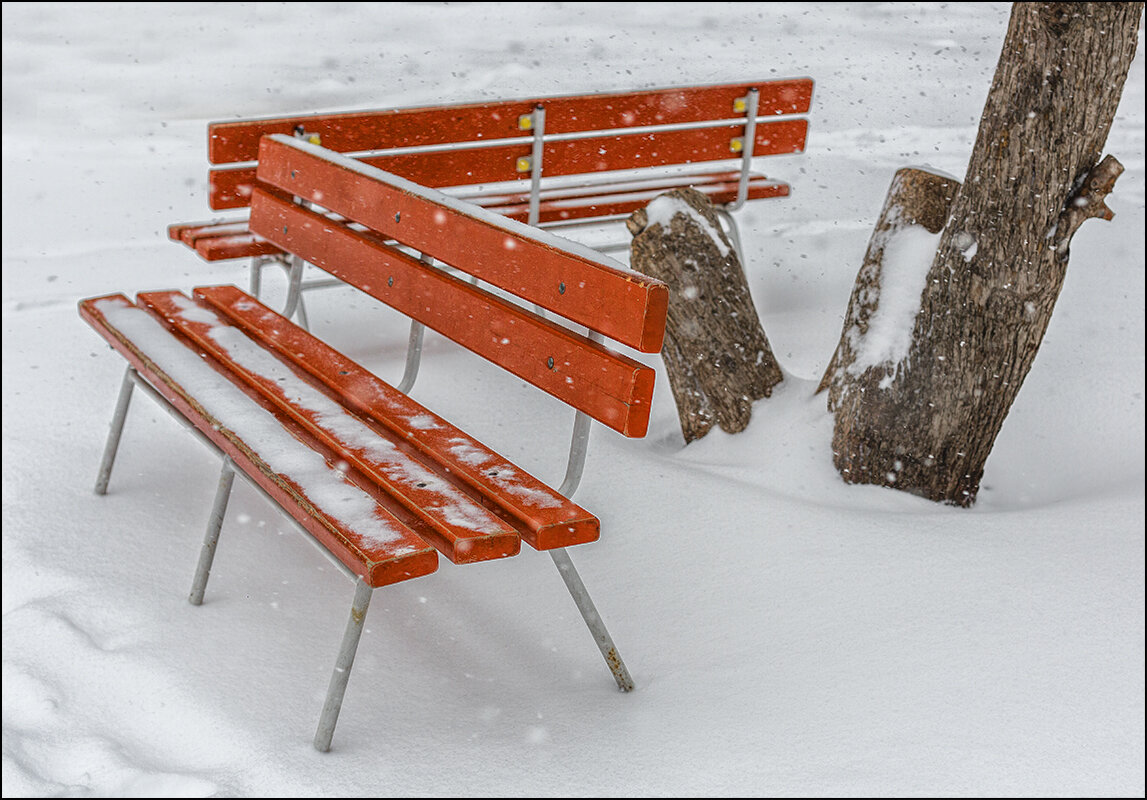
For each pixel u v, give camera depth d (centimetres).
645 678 265
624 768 231
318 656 275
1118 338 510
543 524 238
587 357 257
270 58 1109
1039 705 252
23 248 629
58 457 390
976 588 301
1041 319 350
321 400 305
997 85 341
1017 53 333
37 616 290
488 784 226
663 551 321
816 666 267
